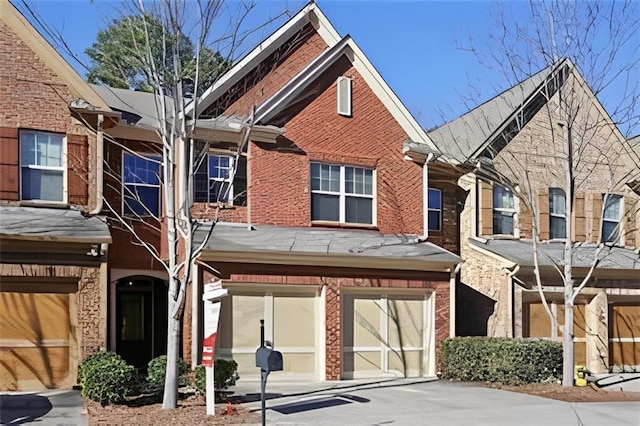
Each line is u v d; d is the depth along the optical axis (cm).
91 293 1491
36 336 1447
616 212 2356
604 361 2123
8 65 1558
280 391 1495
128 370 1309
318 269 1683
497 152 2181
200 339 1527
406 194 1959
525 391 1563
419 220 1972
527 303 2044
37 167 1579
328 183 1853
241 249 1559
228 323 1588
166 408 1236
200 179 1725
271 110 1772
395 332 1798
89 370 1305
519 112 2133
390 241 1852
